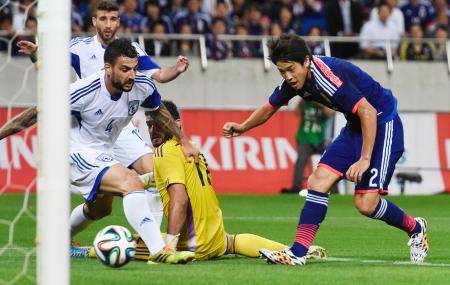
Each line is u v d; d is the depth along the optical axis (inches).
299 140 2199.8
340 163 933.8
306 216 926.4
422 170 2301.9
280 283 769.6
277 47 900.6
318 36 2578.7
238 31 2588.6
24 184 2119.8
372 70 2662.4
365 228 1406.3
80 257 990.4
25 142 2102.6
